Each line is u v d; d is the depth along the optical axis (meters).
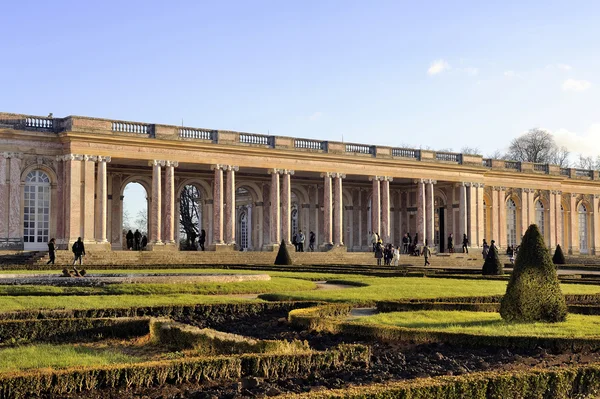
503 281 35.50
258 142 62.56
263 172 66.50
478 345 16.42
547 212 83.69
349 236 75.12
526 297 19.42
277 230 63.22
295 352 14.03
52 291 25.73
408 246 72.00
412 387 10.66
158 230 57.16
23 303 22.06
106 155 54.75
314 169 65.44
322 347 16.94
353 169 67.62
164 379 12.57
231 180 60.91
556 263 68.12
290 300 24.89
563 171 86.25
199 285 28.36
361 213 76.19
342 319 20.34
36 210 53.47
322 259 60.16
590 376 12.48
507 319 19.66
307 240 71.88
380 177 69.06
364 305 24.38
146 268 44.31
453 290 28.44
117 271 39.00
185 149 58.47
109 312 20.62
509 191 80.50
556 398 12.10
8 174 52.22
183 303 22.47
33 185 53.50
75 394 11.82
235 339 15.30
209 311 22.30
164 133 57.41
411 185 77.25
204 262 54.25
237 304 22.80
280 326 20.30
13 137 52.38
